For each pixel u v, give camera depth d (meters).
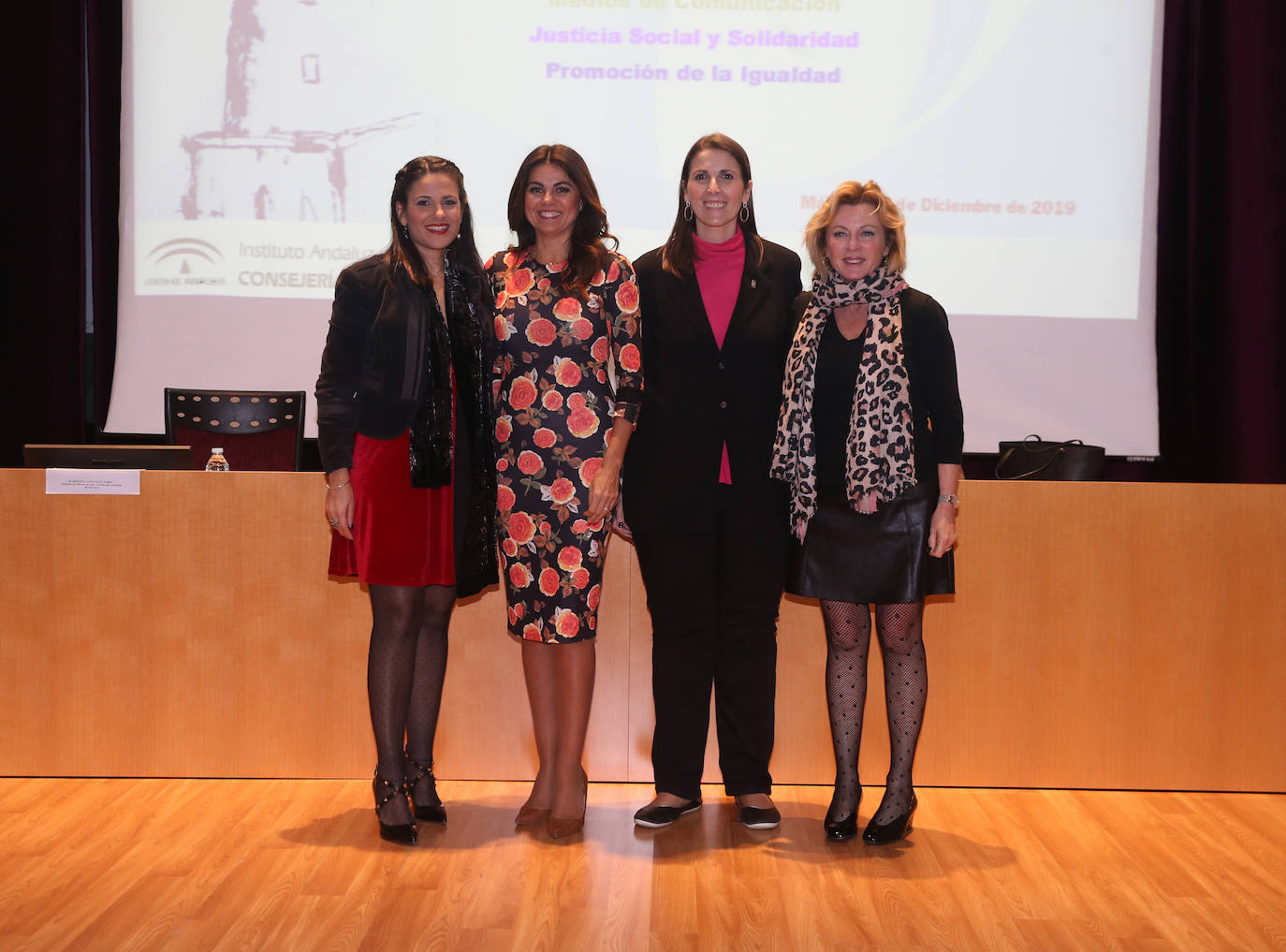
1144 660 2.81
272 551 2.81
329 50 4.43
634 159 4.44
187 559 2.80
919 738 2.82
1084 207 4.46
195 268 4.48
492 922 2.00
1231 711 2.82
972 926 2.02
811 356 2.45
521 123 4.44
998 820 2.61
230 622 2.81
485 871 2.25
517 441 2.45
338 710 2.82
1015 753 2.83
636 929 1.99
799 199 4.46
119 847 2.35
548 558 2.44
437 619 2.54
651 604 2.59
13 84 4.52
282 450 3.64
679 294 2.53
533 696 2.56
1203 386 4.54
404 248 2.41
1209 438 4.54
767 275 2.57
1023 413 4.50
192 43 4.44
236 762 2.83
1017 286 4.48
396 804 2.41
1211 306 4.51
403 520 2.36
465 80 4.43
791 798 2.78
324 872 2.23
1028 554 2.82
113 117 4.49
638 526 2.53
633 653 2.86
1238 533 2.81
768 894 2.16
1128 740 2.82
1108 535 2.82
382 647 2.42
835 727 2.51
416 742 2.54
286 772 2.83
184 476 2.80
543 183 2.40
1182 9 4.44
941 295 4.49
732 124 4.44
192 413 3.60
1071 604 2.82
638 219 4.45
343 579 2.81
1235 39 4.38
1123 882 2.24
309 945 1.90
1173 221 4.52
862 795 2.80
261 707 2.82
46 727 2.81
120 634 2.80
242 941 1.91
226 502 2.80
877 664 2.87
